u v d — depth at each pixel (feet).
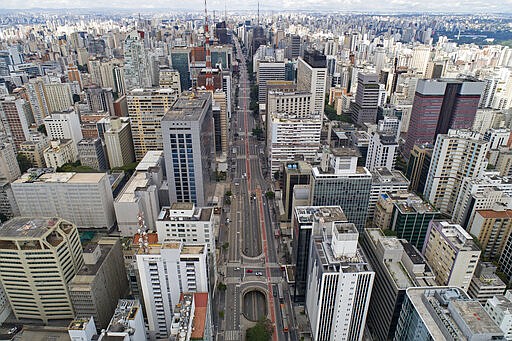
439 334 467.11
